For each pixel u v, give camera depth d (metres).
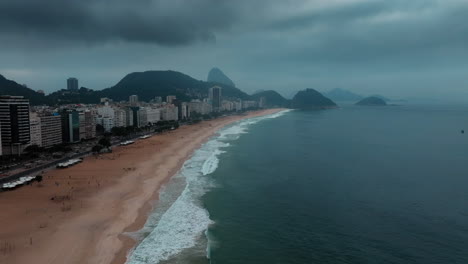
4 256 55.56
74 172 113.00
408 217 78.50
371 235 69.06
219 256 59.66
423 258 59.97
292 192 97.00
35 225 67.88
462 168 129.00
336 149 172.88
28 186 95.25
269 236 68.25
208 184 103.50
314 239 67.19
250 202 88.00
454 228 72.38
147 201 85.75
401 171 123.50
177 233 68.06
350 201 89.62
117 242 62.78
